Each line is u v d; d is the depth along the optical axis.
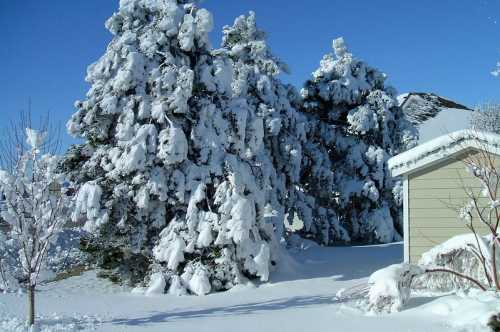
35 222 10.25
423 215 12.82
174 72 16.05
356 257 19.42
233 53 24.41
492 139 12.10
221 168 15.59
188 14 16.69
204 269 14.87
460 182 12.62
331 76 28.70
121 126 15.79
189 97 16.38
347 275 15.84
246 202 14.95
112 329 9.49
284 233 22.98
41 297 13.72
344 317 9.70
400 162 12.84
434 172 12.82
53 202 10.60
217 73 16.53
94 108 16.14
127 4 17.12
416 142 28.86
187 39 16.38
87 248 16.33
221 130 16.17
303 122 26.08
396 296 9.66
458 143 12.41
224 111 16.52
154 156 15.65
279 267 16.67
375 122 27.30
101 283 17.16
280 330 8.96
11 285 11.99
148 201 15.55
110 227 16.06
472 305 8.97
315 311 10.55
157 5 16.97
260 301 12.65
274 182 22.41
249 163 16.75
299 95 27.41
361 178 27.16
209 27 16.72
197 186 15.61
